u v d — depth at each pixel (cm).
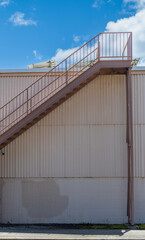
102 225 741
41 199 781
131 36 714
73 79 744
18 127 681
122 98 789
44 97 786
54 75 807
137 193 769
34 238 611
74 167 783
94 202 772
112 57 719
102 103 791
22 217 777
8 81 820
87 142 788
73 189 778
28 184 786
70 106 795
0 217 778
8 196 785
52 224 763
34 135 796
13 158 794
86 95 794
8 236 630
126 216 763
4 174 790
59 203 777
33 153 792
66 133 792
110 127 788
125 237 619
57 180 783
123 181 775
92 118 790
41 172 786
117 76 792
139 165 777
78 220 768
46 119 796
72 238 610
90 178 779
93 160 783
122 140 784
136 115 787
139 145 782
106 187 775
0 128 802
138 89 790
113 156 781
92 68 695
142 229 694
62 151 789
